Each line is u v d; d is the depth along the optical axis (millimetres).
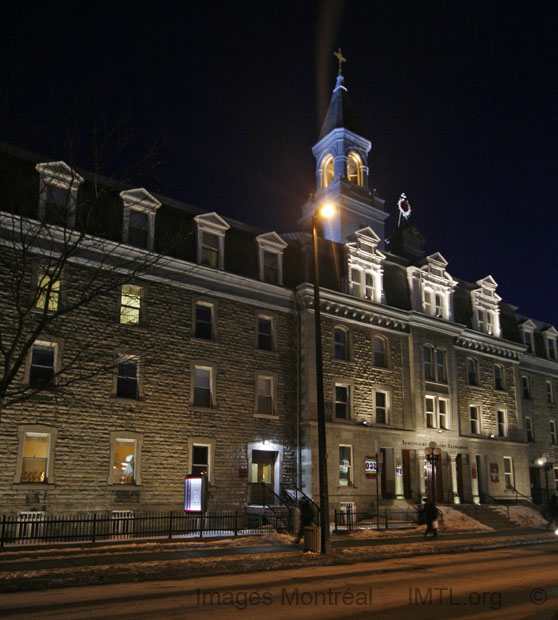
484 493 41031
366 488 33875
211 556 19156
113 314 27516
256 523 29156
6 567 16281
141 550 20484
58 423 25188
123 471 26828
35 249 25312
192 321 30250
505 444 43219
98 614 10641
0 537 21594
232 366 31172
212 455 29484
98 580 14773
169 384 28766
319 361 22516
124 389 27609
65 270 26344
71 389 25719
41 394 24828
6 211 24109
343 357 35469
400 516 33500
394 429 36188
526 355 49344
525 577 15844
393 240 46031
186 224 31156
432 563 19328
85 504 25219
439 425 39125
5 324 24172
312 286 34156
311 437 32000
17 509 23547
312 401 32594
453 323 41312
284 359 33219
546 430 49625
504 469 42812
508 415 44562
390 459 35906
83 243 25703
